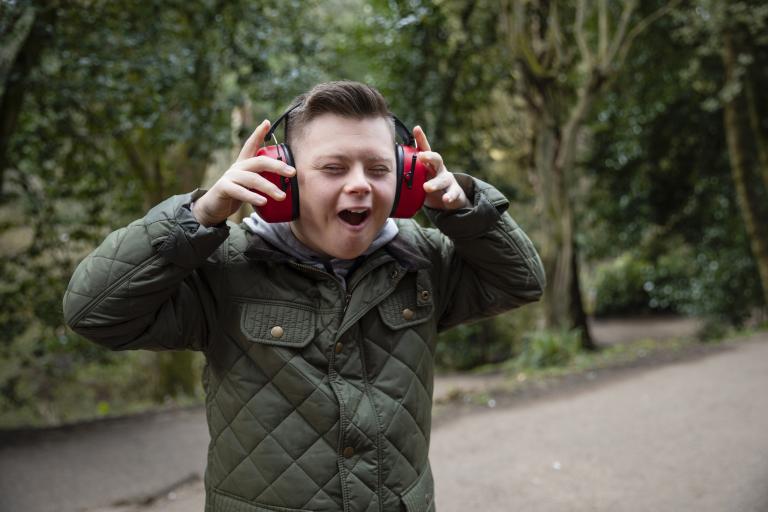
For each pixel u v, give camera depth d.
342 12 10.88
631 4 9.16
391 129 1.36
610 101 11.34
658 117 11.52
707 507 3.40
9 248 9.01
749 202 9.85
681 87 11.20
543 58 8.86
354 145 1.28
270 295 1.41
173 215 1.31
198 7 6.35
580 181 13.23
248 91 6.73
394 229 1.49
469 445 4.81
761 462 3.92
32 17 5.35
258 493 1.38
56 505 3.91
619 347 9.13
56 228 7.32
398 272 1.46
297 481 1.36
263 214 1.31
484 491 3.87
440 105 8.84
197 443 5.22
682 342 9.44
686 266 12.99
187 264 1.30
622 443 4.58
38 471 4.53
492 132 10.16
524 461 4.36
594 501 3.62
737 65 9.16
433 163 1.38
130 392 11.41
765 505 3.31
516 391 6.53
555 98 8.95
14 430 5.71
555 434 4.93
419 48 8.78
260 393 1.39
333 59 7.98
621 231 12.38
